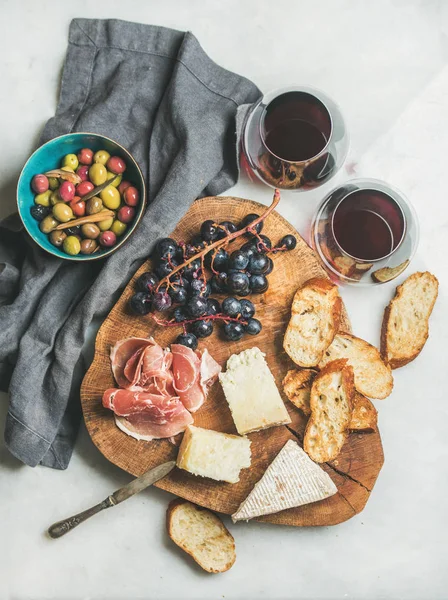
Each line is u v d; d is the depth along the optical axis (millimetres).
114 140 702
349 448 673
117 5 731
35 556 707
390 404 727
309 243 727
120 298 667
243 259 637
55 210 640
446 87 744
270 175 673
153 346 652
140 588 705
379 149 742
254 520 671
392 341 712
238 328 651
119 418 659
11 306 674
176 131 682
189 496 659
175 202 662
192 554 682
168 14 735
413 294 719
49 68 725
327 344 668
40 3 727
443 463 727
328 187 733
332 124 643
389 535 719
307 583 710
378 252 663
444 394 729
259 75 740
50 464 695
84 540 708
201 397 663
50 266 676
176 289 638
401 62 744
